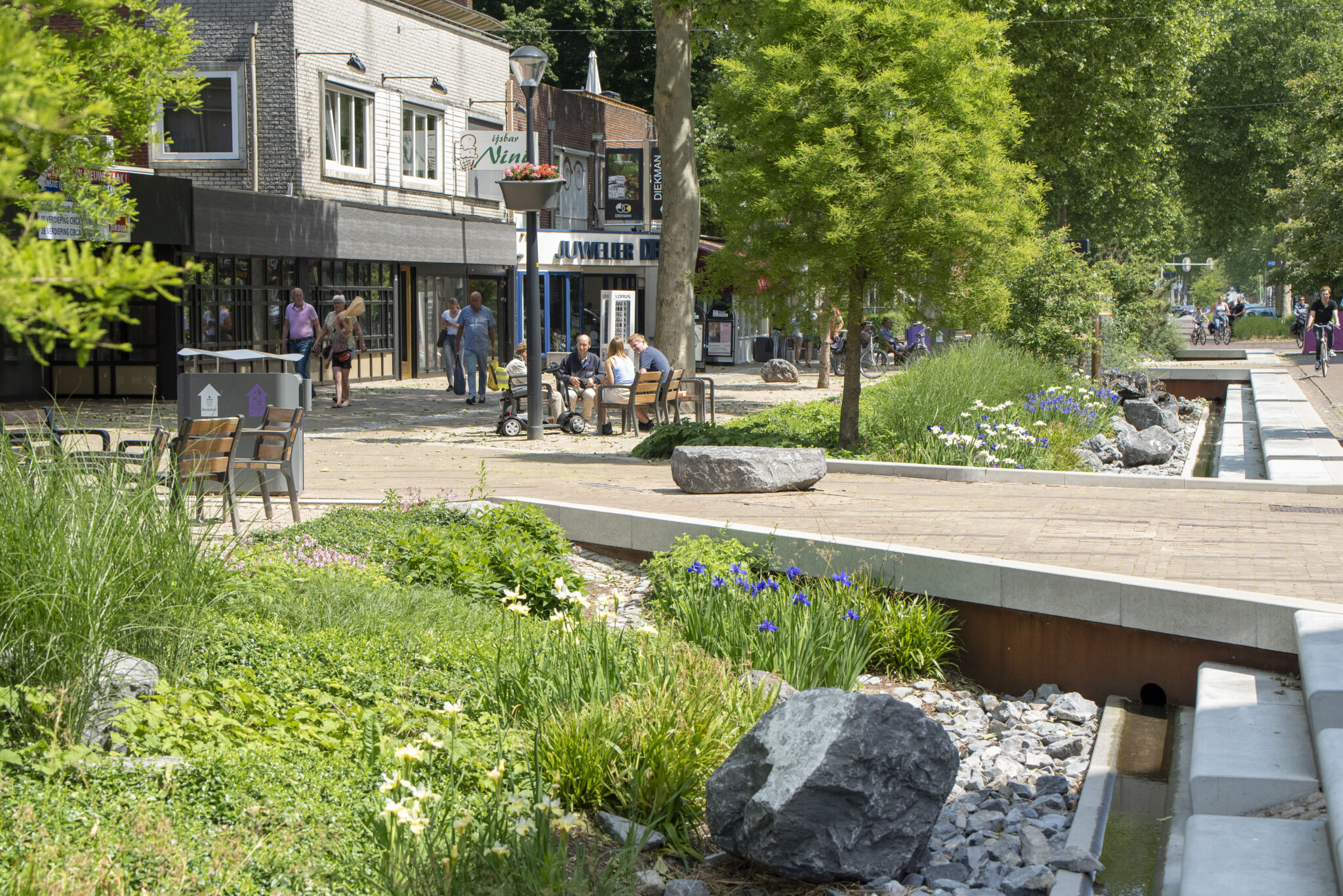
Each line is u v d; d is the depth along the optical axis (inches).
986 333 819.4
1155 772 234.4
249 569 277.9
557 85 1908.2
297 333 863.7
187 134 1010.1
